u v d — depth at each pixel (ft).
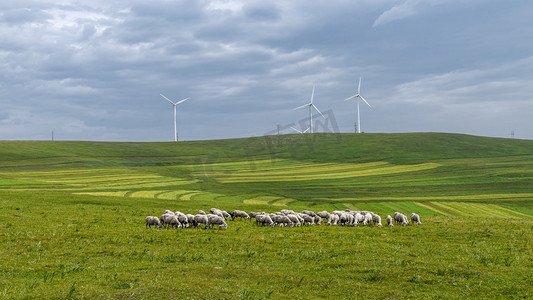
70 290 48.24
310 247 76.79
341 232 94.27
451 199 324.39
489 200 320.09
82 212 127.54
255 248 75.31
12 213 115.34
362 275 58.18
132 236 84.53
